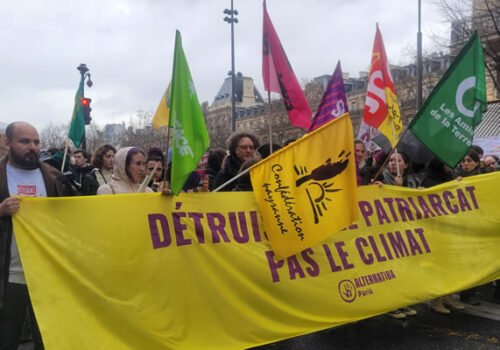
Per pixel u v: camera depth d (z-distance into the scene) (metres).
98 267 3.19
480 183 5.21
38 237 3.05
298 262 3.96
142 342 3.21
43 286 2.99
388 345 4.09
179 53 3.30
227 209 3.80
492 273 4.93
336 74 4.82
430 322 4.68
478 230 5.02
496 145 12.20
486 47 18.81
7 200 2.97
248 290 3.68
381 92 5.13
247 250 3.75
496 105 14.41
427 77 27.00
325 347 4.07
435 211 4.91
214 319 3.50
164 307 3.34
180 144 3.32
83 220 3.22
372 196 4.69
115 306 3.17
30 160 3.17
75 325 3.00
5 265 2.99
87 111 6.39
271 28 4.31
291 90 4.39
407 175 5.68
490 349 4.00
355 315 4.06
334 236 4.26
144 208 3.45
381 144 6.34
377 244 4.45
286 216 3.74
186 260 3.50
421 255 4.65
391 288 4.32
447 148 4.71
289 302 3.83
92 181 4.96
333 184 3.77
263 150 5.21
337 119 3.79
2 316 3.03
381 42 5.14
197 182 4.42
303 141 3.80
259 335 3.61
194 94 3.37
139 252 3.35
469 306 5.20
